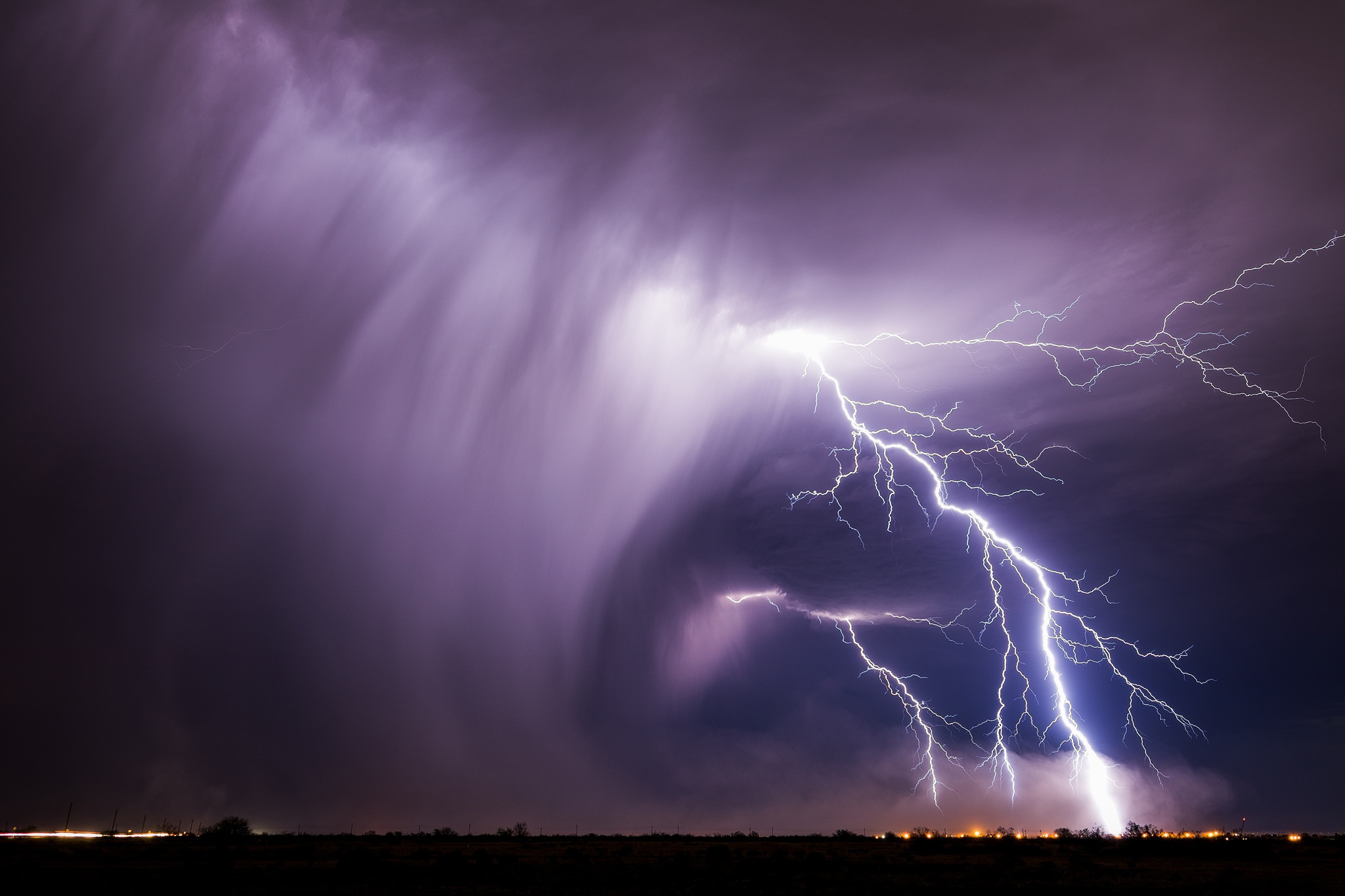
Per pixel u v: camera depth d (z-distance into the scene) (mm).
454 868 25609
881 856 32250
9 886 20719
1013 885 22188
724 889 21500
